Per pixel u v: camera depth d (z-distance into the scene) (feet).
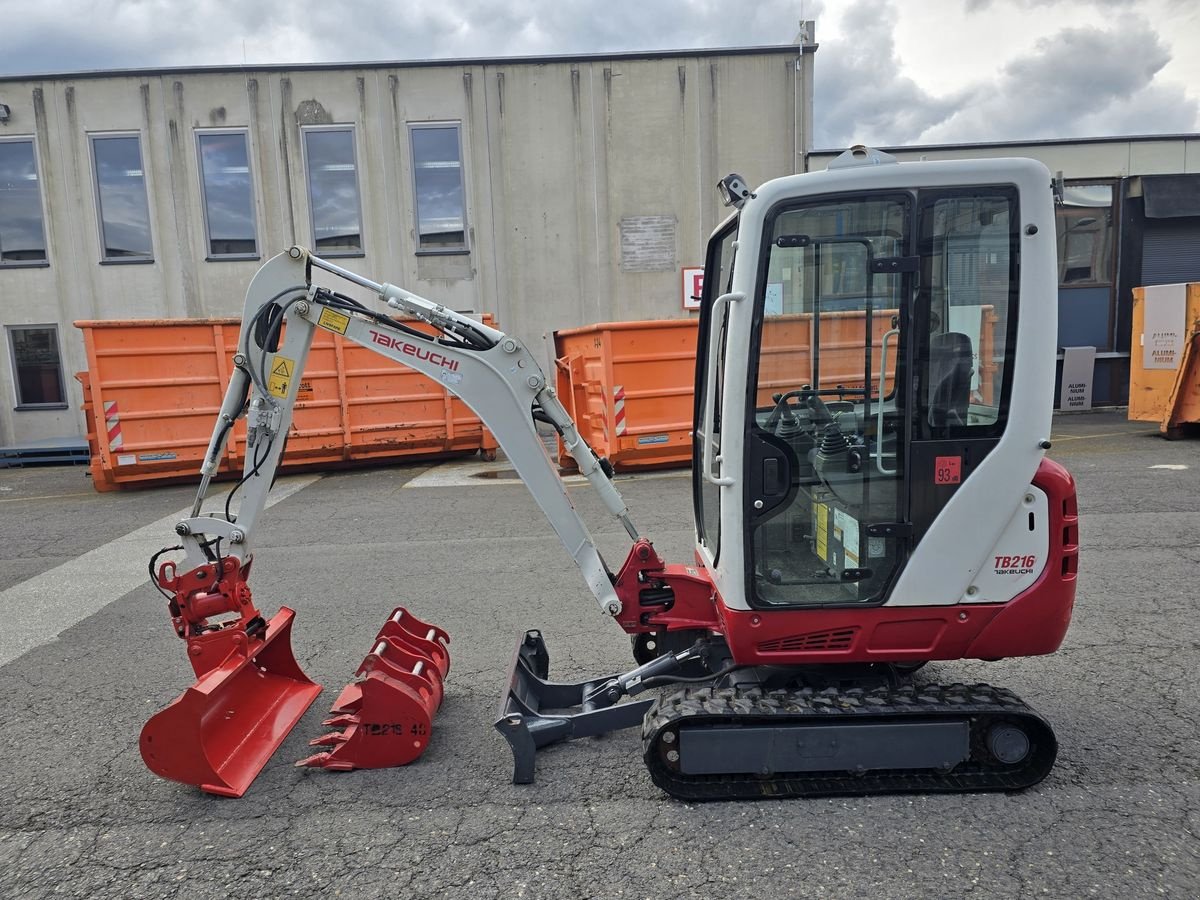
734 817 10.41
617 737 12.71
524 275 52.37
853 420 10.88
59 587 21.90
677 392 36.47
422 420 40.55
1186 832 9.82
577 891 9.11
